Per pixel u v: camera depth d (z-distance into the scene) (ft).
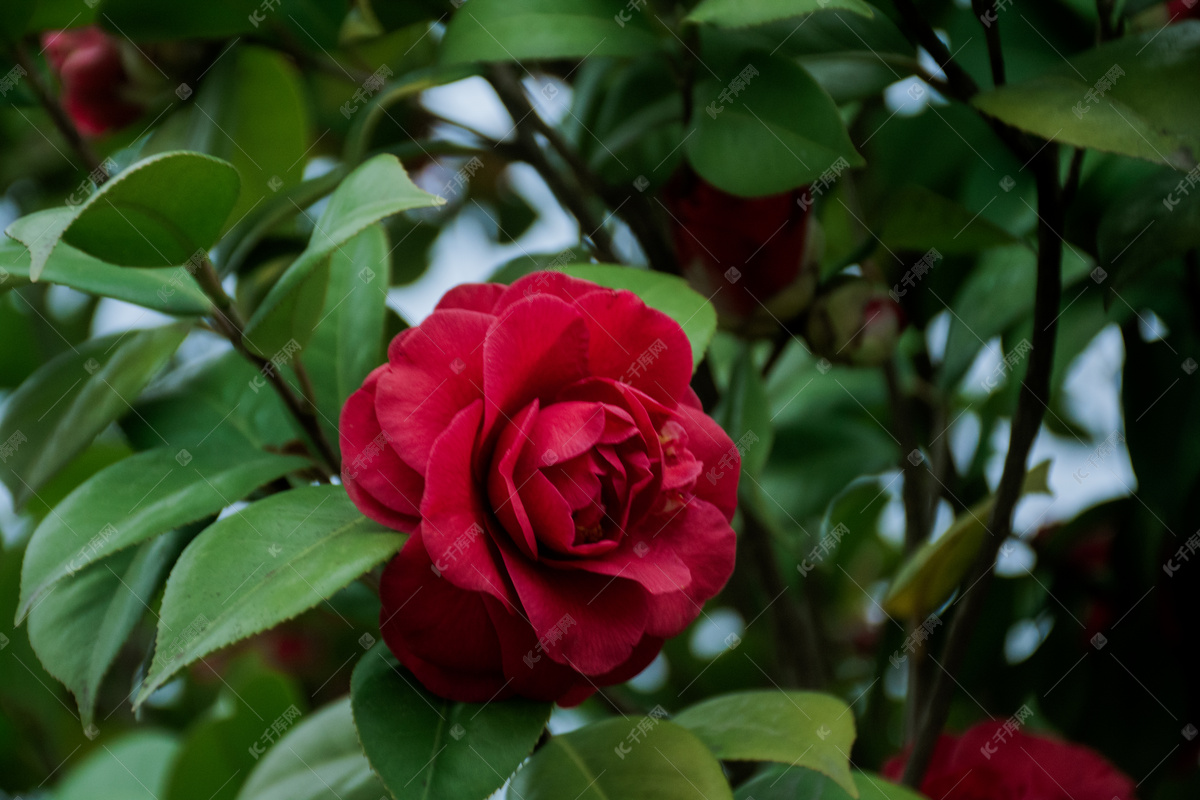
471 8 2.34
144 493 2.19
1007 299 2.59
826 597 3.34
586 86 2.68
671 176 2.52
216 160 2.06
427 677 2.08
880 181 2.69
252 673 2.63
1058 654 2.68
